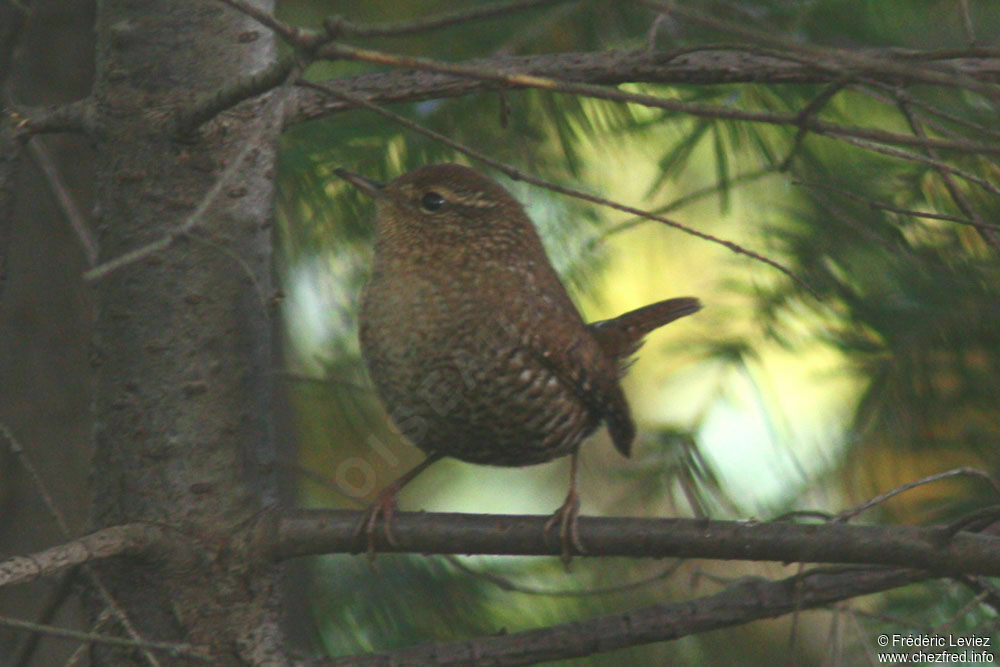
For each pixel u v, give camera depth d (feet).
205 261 19.21
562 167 29.91
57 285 29.04
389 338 22.06
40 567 15.99
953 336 25.23
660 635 20.18
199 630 18.70
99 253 19.42
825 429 28.43
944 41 27.48
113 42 19.03
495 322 21.83
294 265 28.66
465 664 19.74
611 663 29.32
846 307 26.43
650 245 34.19
